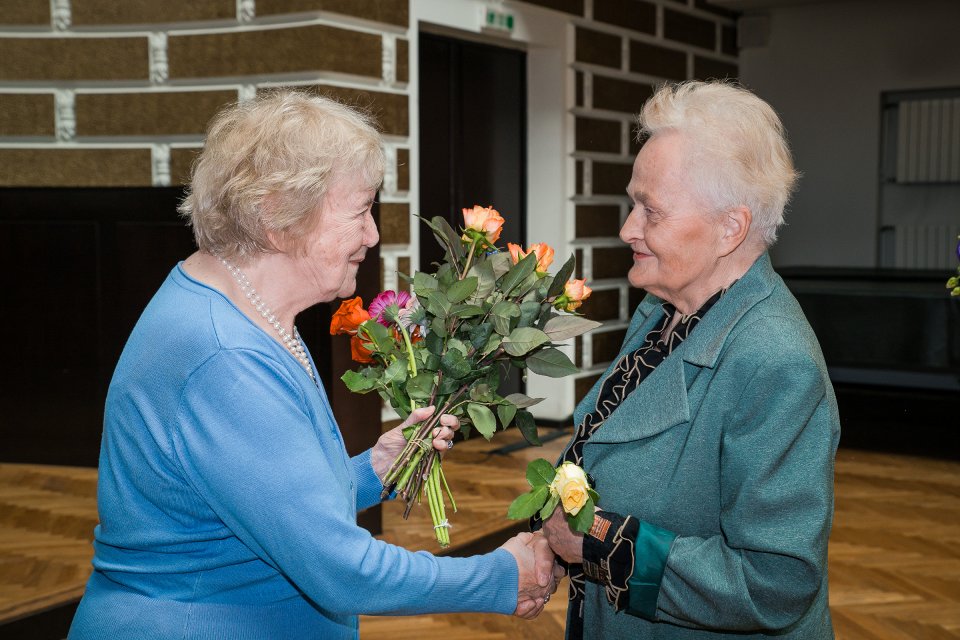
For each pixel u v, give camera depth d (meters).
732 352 1.26
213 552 1.18
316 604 1.19
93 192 4.91
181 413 1.13
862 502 4.64
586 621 1.40
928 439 5.64
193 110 4.81
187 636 1.17
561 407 6.26
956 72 7.94
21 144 5.05
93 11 4.88
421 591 1.20
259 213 1.17
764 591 1.19
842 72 8.28
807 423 1.21
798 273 6.42
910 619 3.25
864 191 8.33
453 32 5.62
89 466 5.04
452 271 1.45
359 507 1.48
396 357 1.43
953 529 4.22
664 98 1.35
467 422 1.48
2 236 5.02
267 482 1.11
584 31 6.38
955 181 8.17
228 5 4.68
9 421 5.12
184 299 1.19
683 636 1.31
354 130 1.22
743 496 1.21
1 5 4.94
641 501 1.31
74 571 3.44
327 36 4.52
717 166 1.28
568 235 6.38
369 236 1.26
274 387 1.15
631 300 6.92
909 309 5.20
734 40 8.41
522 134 6.33
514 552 1.35
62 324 5.01
